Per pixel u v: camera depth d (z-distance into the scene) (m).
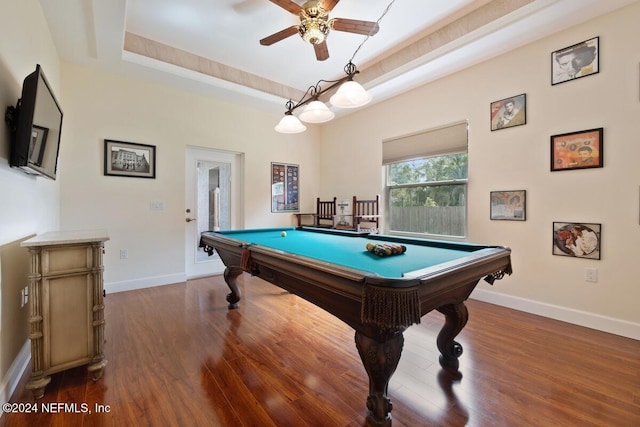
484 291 2.96
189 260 3.93
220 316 2.57
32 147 1.58
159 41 3.03
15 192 1.63
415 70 3.12
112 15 2.22
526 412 1.36
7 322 1.51
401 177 3.93
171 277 3.64
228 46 3.12
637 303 2.12
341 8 2.50
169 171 3.61
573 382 1.59
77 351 1.59
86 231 2.17
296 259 1.47
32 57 1.96
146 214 3.45
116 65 3.02
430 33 2.88
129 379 1.63
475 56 2.84
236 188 4.37
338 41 3.02
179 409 1.40
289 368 1.75
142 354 1.91
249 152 4.35
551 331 2.25
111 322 2.43
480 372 1.70
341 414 1.37
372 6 2.48
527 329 2.29
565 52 2.42
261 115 4.46
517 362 1.80
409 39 3.00
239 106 4.22
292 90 4.24
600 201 2.27
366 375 1.68
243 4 2.44
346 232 2.77
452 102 3.22
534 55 2.59
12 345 1.57
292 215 4.87
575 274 2.40
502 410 1.38
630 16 2.12
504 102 2.79
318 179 5.21
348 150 4.64
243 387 1.57
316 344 2.06
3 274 1.46
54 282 1.53
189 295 3.17
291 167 4.84
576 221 2.39
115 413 1.37
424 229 3.64
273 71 3.74
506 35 2.49
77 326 1.59
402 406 1.42
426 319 2.51
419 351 1.96
